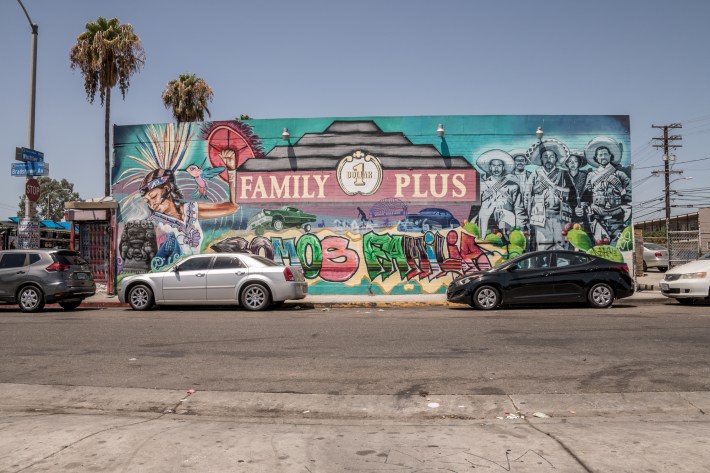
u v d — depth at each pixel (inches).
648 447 176.7
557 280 545.3
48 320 488.7
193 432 197.3
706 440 183.5
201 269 573.3
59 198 2723.9
